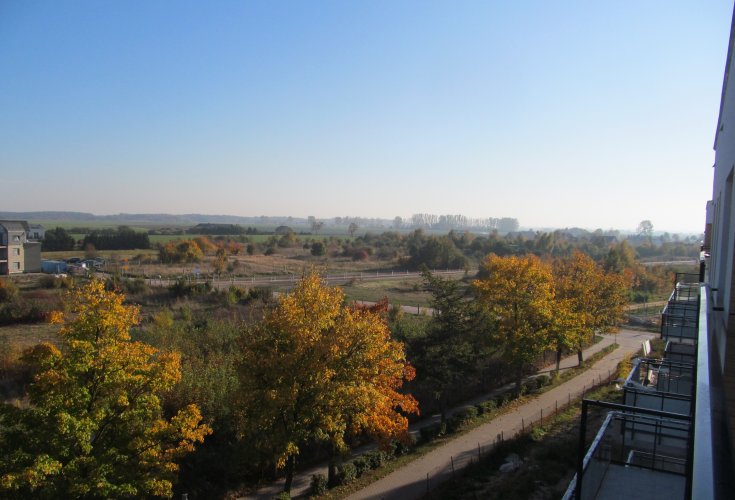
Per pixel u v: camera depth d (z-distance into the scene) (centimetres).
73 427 1238
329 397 1636
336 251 11119
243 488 1908
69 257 8119
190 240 8775
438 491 1905
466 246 10988
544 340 2978
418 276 7700
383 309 3048
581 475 622
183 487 1783
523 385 3197
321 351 1617
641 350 4159
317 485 1889
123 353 1391
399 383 1953
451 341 2512
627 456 969
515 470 2072
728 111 774
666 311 1205
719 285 828
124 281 4866
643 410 539
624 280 4484
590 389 3238
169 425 1406
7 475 1092
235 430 2039
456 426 2564
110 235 10025
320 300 1786
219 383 2273
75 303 1416
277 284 5806
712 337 748
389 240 12756
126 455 1332
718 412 535
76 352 1340
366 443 2380
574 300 3619
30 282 5338
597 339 4831
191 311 4075
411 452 2288
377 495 1894
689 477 371
